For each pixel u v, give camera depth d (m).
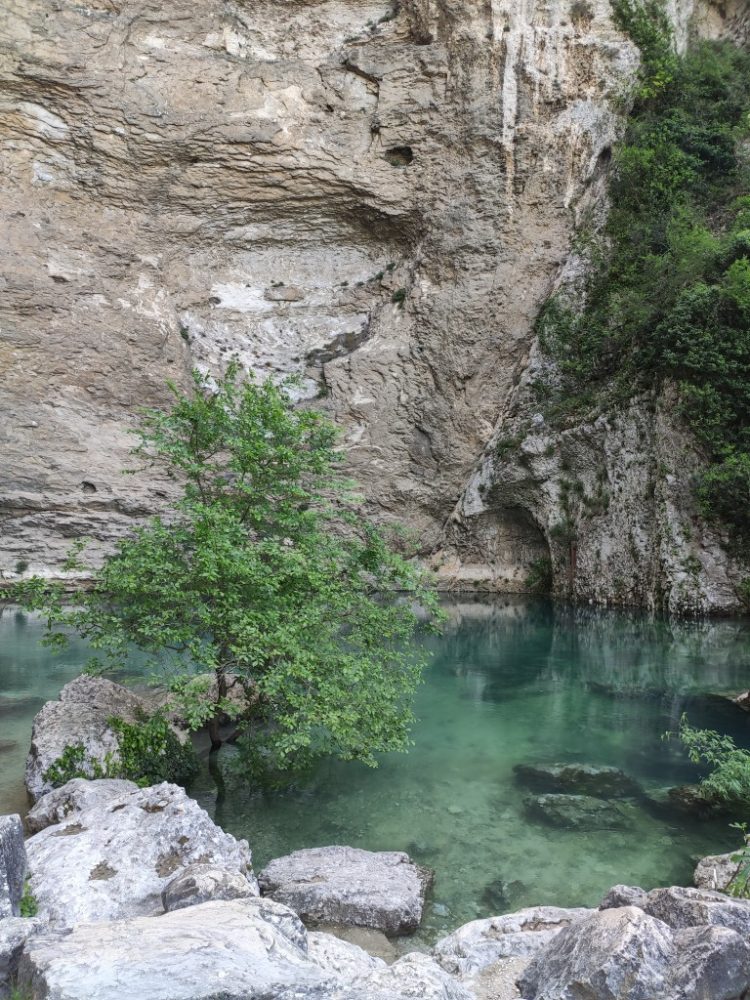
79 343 19.56
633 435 18.00
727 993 3.11
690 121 20.50
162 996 2.59
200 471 7.53
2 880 4.00
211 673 7.63
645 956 3.22
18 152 19.56
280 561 7.00
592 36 20.61
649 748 8.23
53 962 2.77
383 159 21.72
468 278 21.20
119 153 20.23
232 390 7.82
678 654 13.19
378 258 23.05
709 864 5.16
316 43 21.77
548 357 20.48
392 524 8.61
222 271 22.41
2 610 16.83
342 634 7.78
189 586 7.00
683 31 22.66
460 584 21.91
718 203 19.88
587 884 5.29
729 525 16.28
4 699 9.63
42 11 19.23
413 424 21.75
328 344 22.56
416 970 3.28
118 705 7.81
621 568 18.11
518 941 4.26
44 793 6.21
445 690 10.83
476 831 6.12
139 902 4.43
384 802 6.68
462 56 20.75
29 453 18.84
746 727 8.96
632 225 19.97
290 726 6.46
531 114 20.64
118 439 19.75
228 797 6.70
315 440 7.81
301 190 21.70
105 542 19.28
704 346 16.39
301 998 2.77
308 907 4.73
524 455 20.38
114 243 20.50
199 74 20.72
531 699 10.32
